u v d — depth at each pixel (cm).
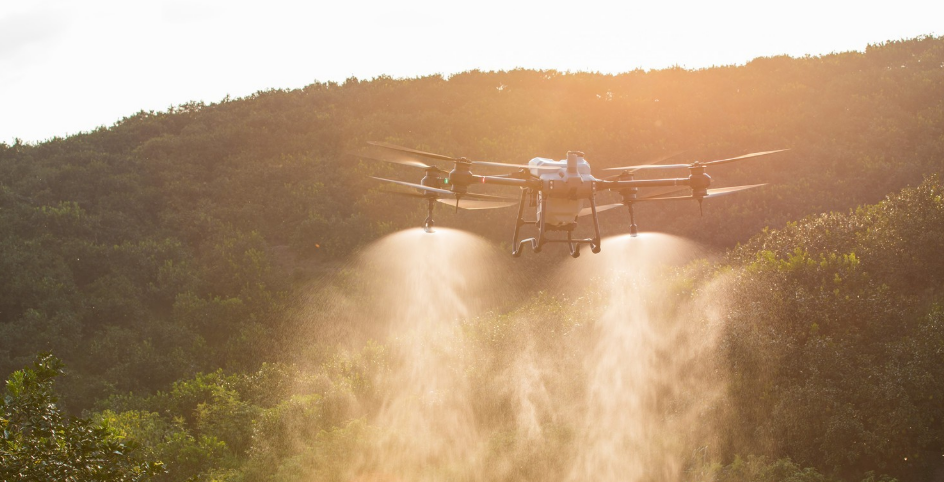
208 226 5625
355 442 1889
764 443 1600
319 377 2784
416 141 6756
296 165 6488
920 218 2092
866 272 2014
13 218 5306
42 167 6588
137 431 2369
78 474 828
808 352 1741
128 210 5881
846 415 1565
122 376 3684
